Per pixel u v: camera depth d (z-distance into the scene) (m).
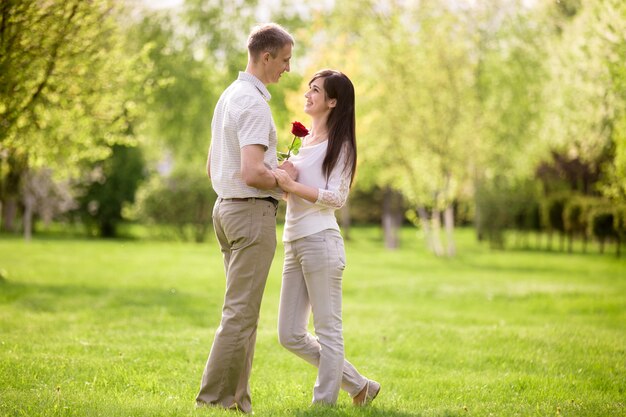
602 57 12.07
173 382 5.08
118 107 11.66
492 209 29.27
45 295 10.82
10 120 8.86
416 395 4.95
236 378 3.95
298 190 3.85
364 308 10.90
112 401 4.16
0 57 7.40
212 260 20.12
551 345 7.03
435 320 9.62
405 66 22.53
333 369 4.07
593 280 16.91
